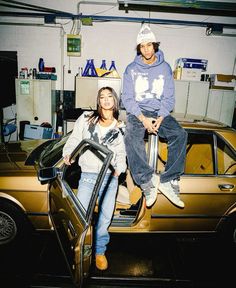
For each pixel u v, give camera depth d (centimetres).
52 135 611
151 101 263
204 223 280
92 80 591
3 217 268
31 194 254
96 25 621
